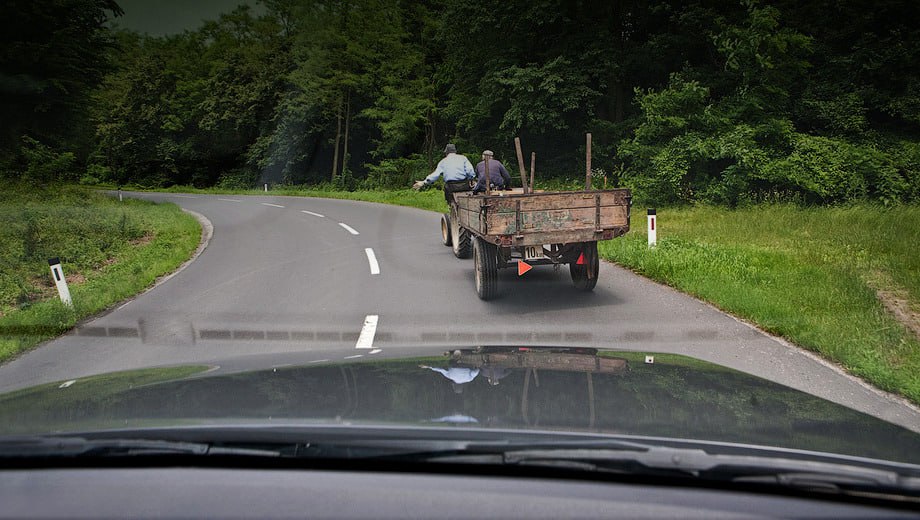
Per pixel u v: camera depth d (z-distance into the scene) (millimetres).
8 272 10969
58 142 29594
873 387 4492
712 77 25562
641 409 1405
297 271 10492
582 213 7336
